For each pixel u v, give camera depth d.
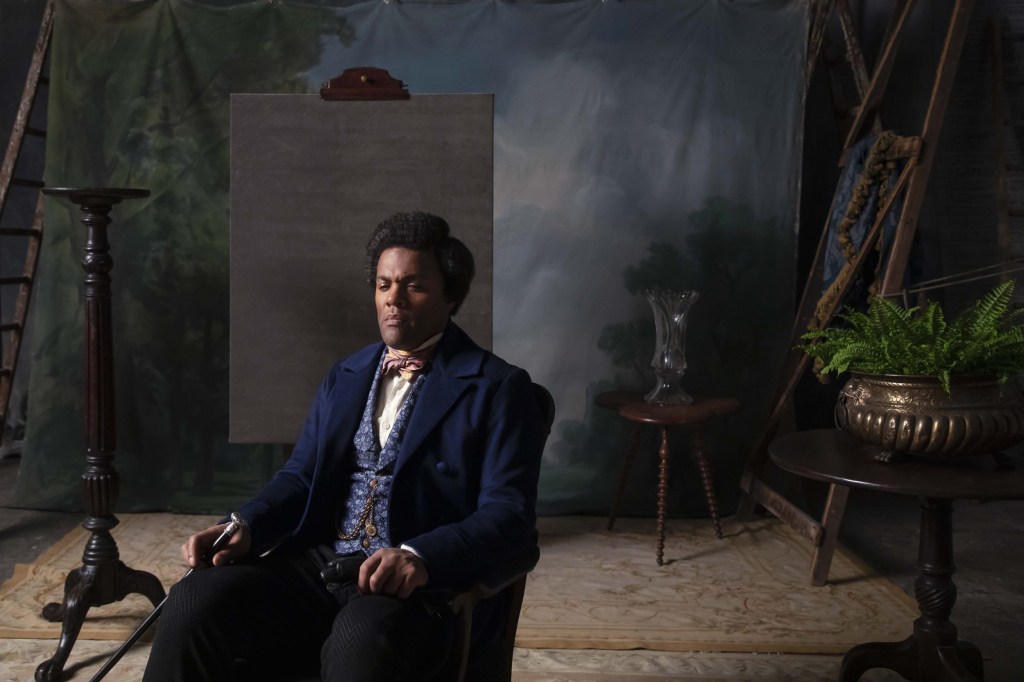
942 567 2.67
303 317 3.01
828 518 3.72
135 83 4.53
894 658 2.74
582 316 4.61
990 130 5.07
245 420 3.04
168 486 4.65
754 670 3.01
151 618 1.91
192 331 4.61
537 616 3.40
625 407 4.12
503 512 1.88
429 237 2.04
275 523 2.02
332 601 1.97
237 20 4.51
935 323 2.47
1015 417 2.42
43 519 4.54
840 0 4.48
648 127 4.54
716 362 4.62
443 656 1.78
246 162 2.99
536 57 4.52
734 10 4.50
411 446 1.96
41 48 4.66
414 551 1.76
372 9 4.54
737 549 4.16
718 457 4.63
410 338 2.03
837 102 4.79
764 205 4.57
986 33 5.05
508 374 2.04
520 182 4.56
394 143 2.97
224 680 1.81
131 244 4.58
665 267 4.58
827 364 2.79
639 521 4.59
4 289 5.73
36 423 4.65
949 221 5.11
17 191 5.64
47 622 3.31
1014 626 3.36
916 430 2.42
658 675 2.97
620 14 4.52
